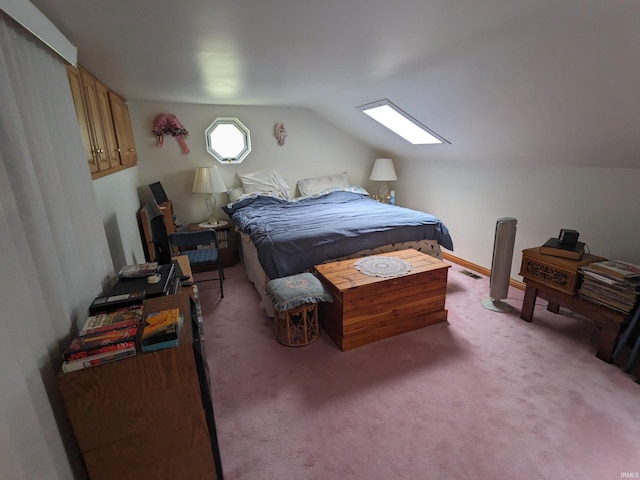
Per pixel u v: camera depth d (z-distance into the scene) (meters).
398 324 2.43
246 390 1.92
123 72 2.24
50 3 1.17
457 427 1.64
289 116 4.31
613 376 1.96
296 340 2.38
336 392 1.89
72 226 1.32
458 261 3.86
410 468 1.44
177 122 3.81
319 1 1.24
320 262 2.68
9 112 0.93
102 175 2.10
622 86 1.61
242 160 4.21
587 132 2.10
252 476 1.42
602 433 1.59
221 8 1.28
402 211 3.54
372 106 3.30
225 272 3.80
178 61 2.03
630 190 2.29
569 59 1.59
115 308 1.33
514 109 2.24
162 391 1.08
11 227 0.87
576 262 2.24
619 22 1.28
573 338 2.35
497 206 3.32
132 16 1.33
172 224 3.30
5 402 0.76
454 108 2.61
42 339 0.97
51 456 0.93
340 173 4.79
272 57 1.97
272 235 2.71
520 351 2.22
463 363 2.11
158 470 1.15
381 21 1.44
